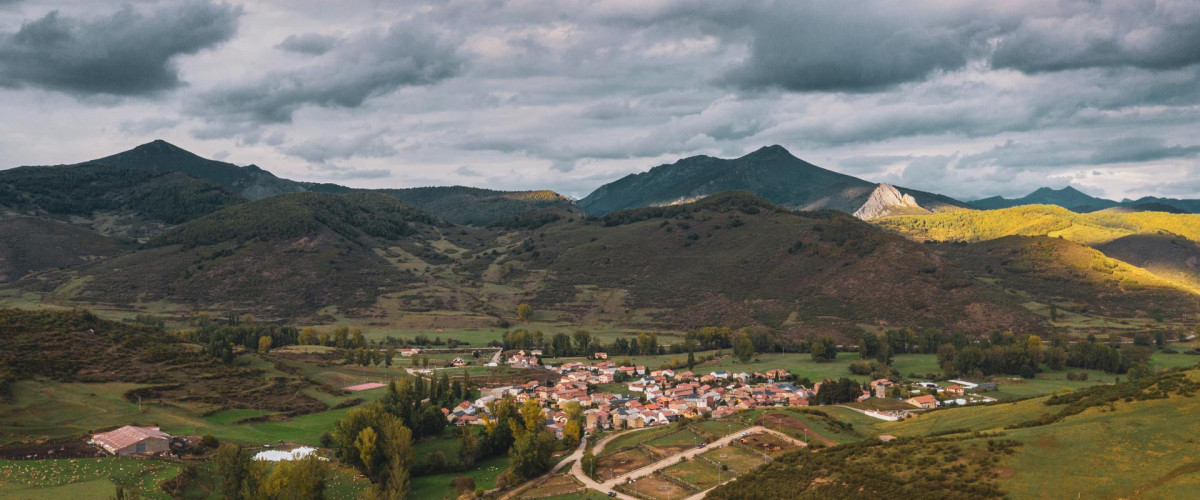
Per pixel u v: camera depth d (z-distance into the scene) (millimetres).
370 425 145250
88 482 115688
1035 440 102312
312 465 119438
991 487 92062
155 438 134250
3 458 122688
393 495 118688
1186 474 86312
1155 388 112188
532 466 137875
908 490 95875
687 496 120750
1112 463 92000
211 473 128500
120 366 180750
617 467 140375
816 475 109000
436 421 166875
